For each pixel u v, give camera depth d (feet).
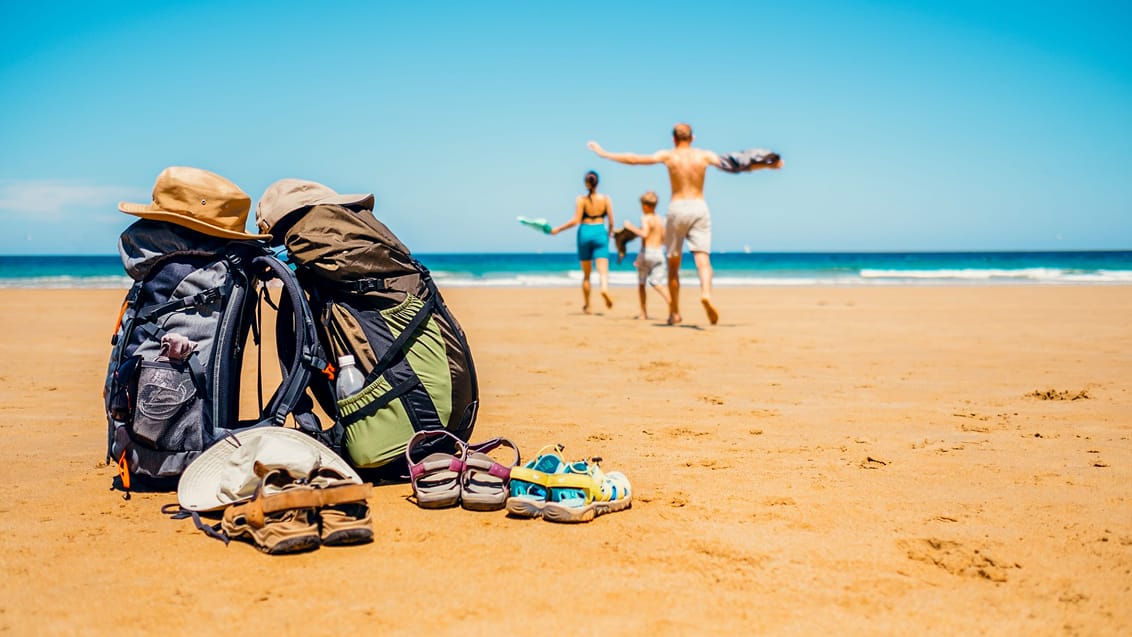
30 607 8.36
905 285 95.45
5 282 97.45
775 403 20.17
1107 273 126.93
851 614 8.29
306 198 13.26
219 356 12.21
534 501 11.23
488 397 20.81
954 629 7.98
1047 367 26.27
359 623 8.02
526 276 119.65
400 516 11.43
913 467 14.02
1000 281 108.58
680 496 12.23
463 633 7.81
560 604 8.48
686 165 37.22
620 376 24.36
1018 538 10.45
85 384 23.12
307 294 13.25
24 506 11.73
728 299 64.69
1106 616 8.29
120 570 9.35
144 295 12.31
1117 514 11.43
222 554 9.88
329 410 13.96
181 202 12.32
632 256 200.64
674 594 8.75
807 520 11.19
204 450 11.83
